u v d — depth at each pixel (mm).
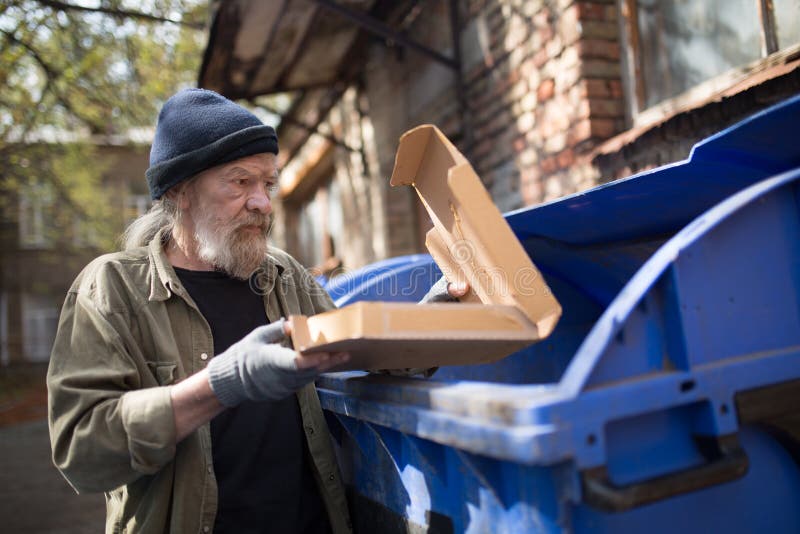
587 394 803
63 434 1204
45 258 16016
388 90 5574
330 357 1009
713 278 935
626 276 1740
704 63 2662
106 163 13188
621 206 1493
